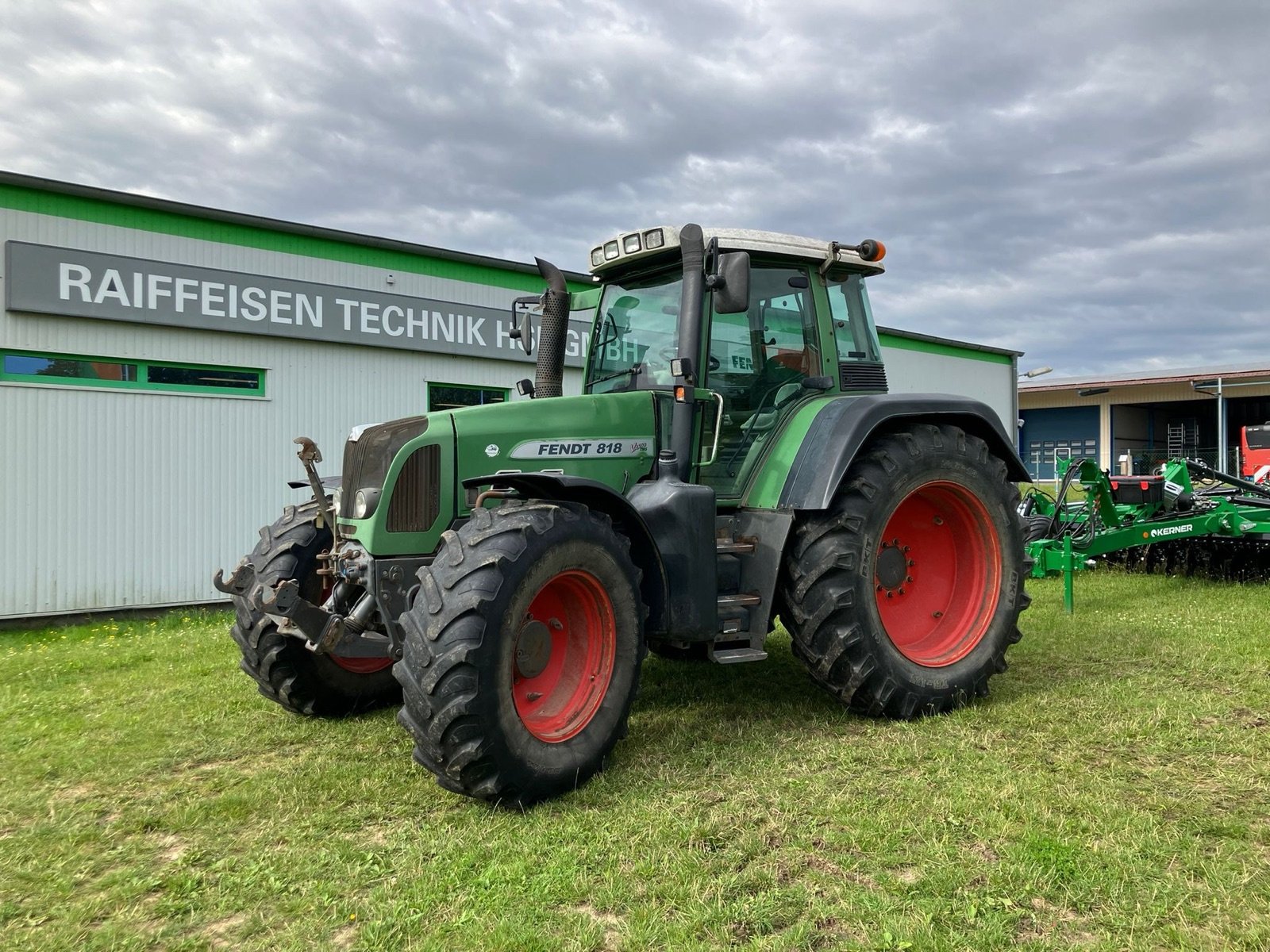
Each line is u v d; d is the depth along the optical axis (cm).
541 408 383
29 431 788
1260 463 1766
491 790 297
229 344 898
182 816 307
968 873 249
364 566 360
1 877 269
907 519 452
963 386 1984
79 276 801
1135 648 512
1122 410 3778
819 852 267
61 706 463
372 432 372
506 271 1107
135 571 845
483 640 292
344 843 284
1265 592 714
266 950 225
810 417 423
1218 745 346
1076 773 322
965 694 414
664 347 428
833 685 396
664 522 364
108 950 226
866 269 491
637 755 359
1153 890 237
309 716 434
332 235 953
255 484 918
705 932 224
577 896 244
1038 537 726
